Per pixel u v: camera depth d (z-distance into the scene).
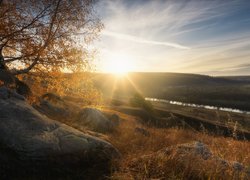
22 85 12.49
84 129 11.20
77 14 14.23
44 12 13.76
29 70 14.34
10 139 6.05
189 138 15.63
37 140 6.21
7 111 6.89
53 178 5.89
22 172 5.77
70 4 14.05
